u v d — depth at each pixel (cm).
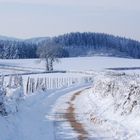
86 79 8281
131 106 2455
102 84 4031
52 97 4319
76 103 3775
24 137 1836
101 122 2452
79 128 2305
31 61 16800
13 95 2870
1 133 1605
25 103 3167
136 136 1931
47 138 1964
